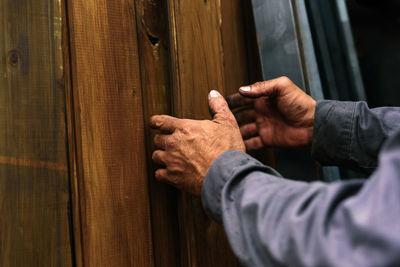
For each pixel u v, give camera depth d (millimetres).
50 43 683
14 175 632
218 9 898
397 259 306
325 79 1232
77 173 685
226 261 828
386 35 1881
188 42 827
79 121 689
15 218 626
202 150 666
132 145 748
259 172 555
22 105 650
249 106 935
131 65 764
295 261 379
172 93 806
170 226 795
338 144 803
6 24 648
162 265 774
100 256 688
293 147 884
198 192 681
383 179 347
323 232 368
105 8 742
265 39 929
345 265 331
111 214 708
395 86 1891
